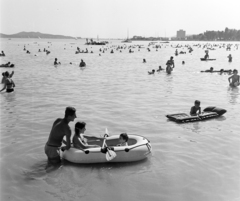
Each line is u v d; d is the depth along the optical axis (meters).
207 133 9.34
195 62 38.28
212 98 14.80
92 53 60.50
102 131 9.52
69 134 7.19
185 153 7.75
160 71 27.30
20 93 16.02
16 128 9.77
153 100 14.26
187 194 5.75
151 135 9.17
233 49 87.12
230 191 5.84
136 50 79.94
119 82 20.25
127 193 5.79
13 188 5.98
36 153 7.74
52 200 5.55
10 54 53.00
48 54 55.16
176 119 10.54
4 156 7.53
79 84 19.30
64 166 7.02
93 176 6.52
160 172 6.68
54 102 13.76
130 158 7.20
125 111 12.09
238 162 7.17
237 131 9.54
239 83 18.33
